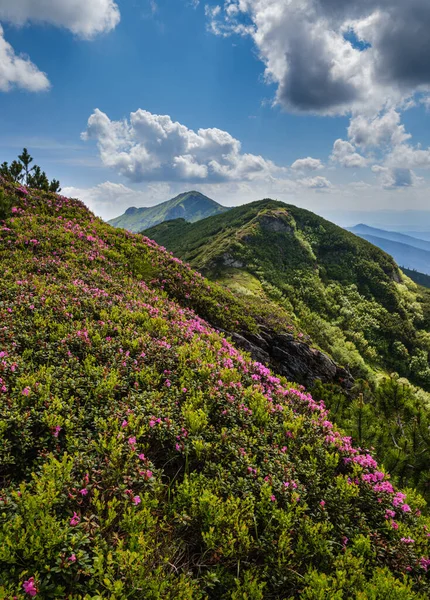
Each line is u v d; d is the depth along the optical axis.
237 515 4.77
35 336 8.88
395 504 6.37
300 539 4.80
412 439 8.92
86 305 11.58
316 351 20.22
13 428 5.68
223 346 11.97
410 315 112.31
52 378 7.22
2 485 4.98
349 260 126.69
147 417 6.62
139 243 21.98
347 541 5.36
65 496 4.46
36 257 15.06
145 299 14.40
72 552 3.72
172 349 9.89
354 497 6.23
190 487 5.25
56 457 5.50
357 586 4.45
